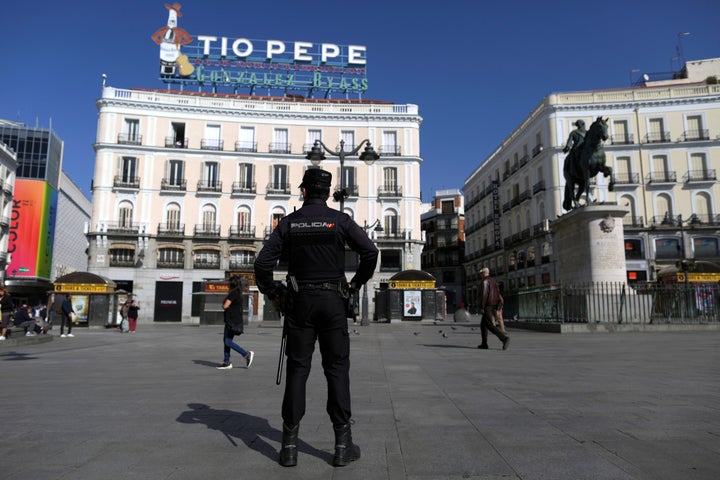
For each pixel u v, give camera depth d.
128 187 38.31
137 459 2.75
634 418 3.67
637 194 41.72
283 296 2.97
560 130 42.69
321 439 3.21
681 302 15.59
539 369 6.69
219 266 39.03
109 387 5.52
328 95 45.25
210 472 2.54
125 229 37.84
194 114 40.09
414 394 4.81
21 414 3.97
